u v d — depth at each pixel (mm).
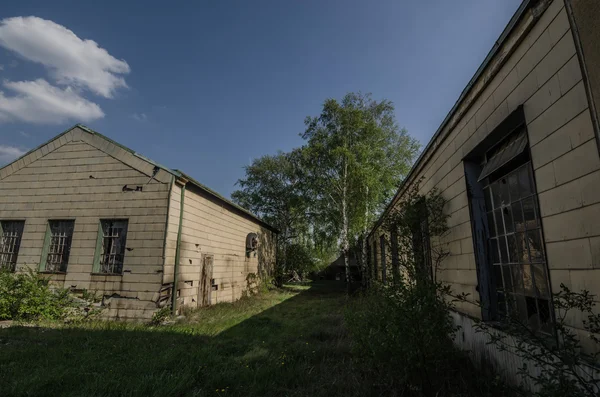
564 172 2557
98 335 6242
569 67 2504
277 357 4961
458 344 4820
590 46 2117
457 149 4777
